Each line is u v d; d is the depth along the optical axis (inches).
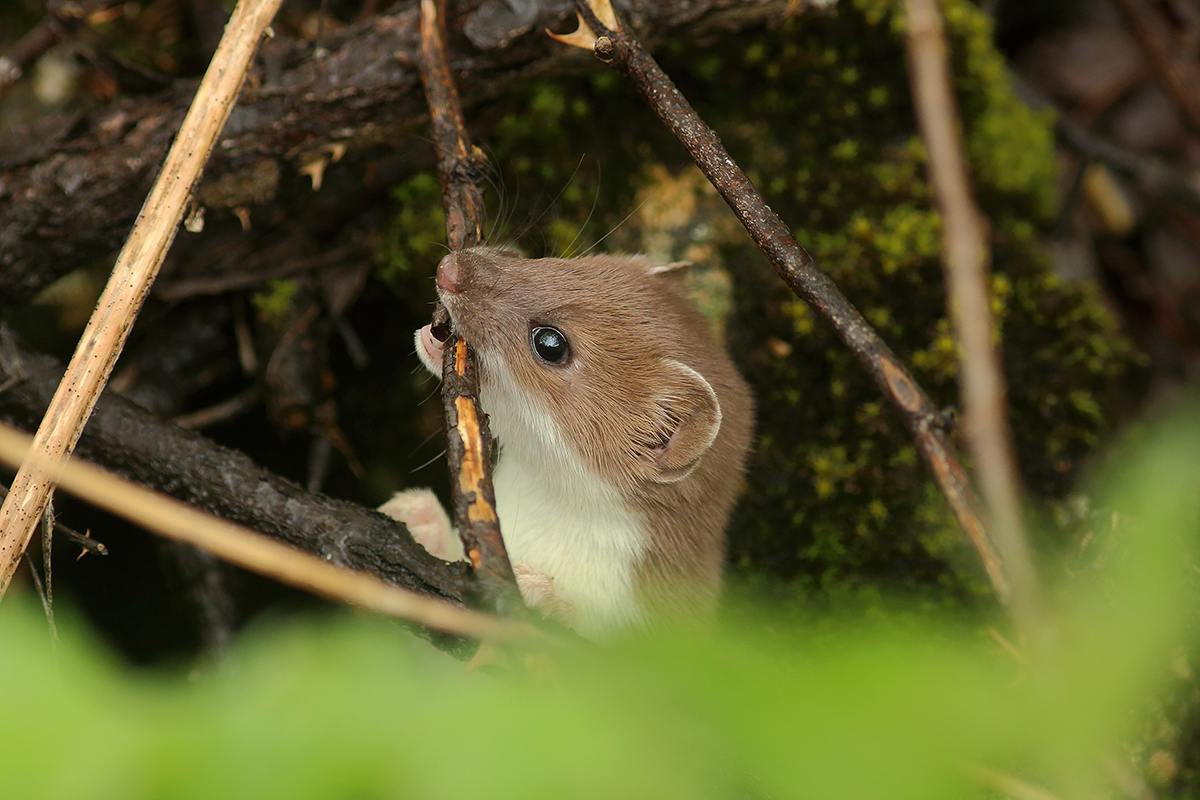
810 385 309.7
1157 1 362.3
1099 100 425.7
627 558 253.6
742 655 69.7
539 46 241.6
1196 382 368.2
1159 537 62.6
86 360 180.5
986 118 343.0
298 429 308.2
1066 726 55.3
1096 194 418.9
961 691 54.4
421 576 185.5
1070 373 318.7
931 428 159.0
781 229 180.7
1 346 226.1
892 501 301.0
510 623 122.8
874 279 309.9
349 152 259.0
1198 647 239.0
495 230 309.6
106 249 252.4
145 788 46.8
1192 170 417.4
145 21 331.0
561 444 249.0
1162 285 413.1
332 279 304.2
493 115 302.5
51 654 50.4
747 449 270.4
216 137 197.3
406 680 55.6
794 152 324.5
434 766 49.5
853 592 297.7
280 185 255.9
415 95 243.4
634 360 249.6
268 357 302.4
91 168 236.8
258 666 57.3
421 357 245.9
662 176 318.3
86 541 184.1
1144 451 72.7
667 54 310.3
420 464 329.1
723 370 267.1
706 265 316.5
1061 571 261.6
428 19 229.0
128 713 49.9
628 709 56.9
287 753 49.4
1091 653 57.7
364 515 198.7
